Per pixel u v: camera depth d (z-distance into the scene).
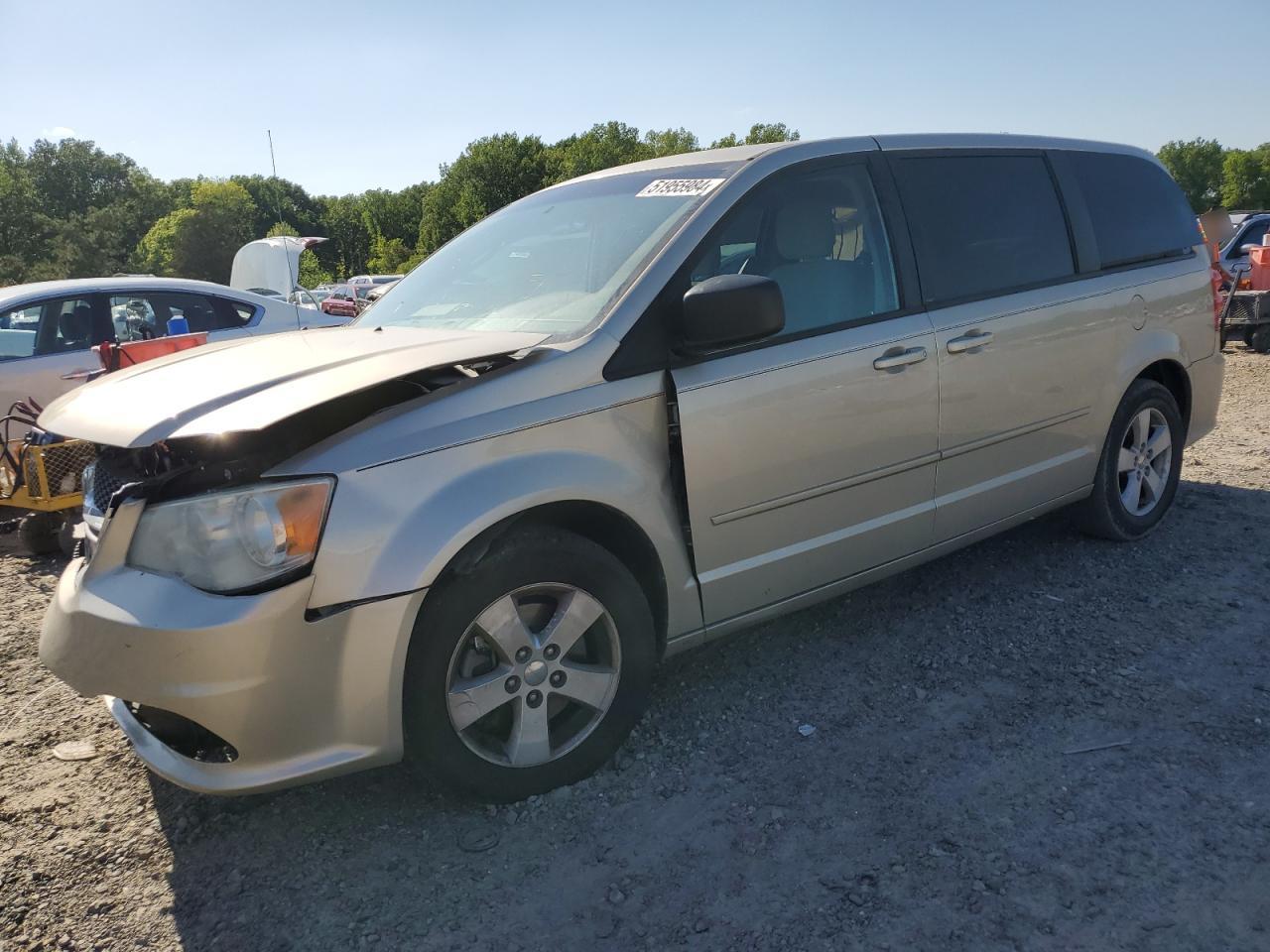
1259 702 3.13
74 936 2.35
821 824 2.62
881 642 3.74
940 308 3.63
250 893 2.47
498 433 2.64
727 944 2.20
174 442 2.66
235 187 109.31
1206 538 4.69
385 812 2.79
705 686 3.46
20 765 3.18
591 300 3.07
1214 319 4.98
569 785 2.85
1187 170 143.38
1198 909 2.21
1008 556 4.56
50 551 5.79
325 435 2.62
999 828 2.55
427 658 2.54
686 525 3.01
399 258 114.81
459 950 2.24
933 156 3.84
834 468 3.31
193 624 2.31
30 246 90.62
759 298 2.81
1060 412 4.10
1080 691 3.27
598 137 99.44
